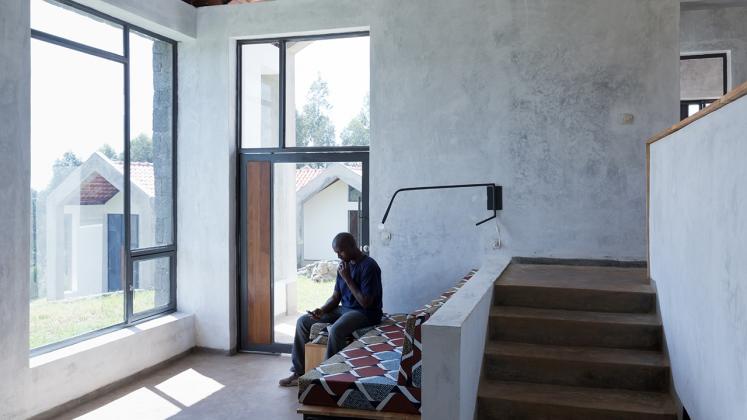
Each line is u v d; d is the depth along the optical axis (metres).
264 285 6.44
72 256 5.08
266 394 5.12
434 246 5.78
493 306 4.47
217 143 6.37
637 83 5.28
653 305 4.23
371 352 4.32
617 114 5.33
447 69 5.72
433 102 5.77
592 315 4.21
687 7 5.36
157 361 5.84
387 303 5.91
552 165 5.48
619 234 5.35
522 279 4.71
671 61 5.22
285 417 4.57
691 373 2.98
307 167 6.31
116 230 5.61
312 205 6.31
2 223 4.17
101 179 5.42
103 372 5.12
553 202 5.49
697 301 2.83
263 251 6.44
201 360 6.18
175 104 6.47
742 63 6.66
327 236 6.26
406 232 5.86
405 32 5.83
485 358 3.98
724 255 2.34
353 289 5.18
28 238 4.39
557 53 5.45
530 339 4.19
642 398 3.60
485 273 4.79
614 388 3.78
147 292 6.09
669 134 3.60
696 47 6.73
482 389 3.78
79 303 5.17
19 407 4.30
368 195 6.14
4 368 4.18
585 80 5.39
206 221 6.41
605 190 5.37
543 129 5.50
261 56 6.44
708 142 2.62
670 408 3.43
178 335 6.18
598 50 5.36
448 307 3.50
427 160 5.79
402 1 5.84
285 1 6.16
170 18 5.98
